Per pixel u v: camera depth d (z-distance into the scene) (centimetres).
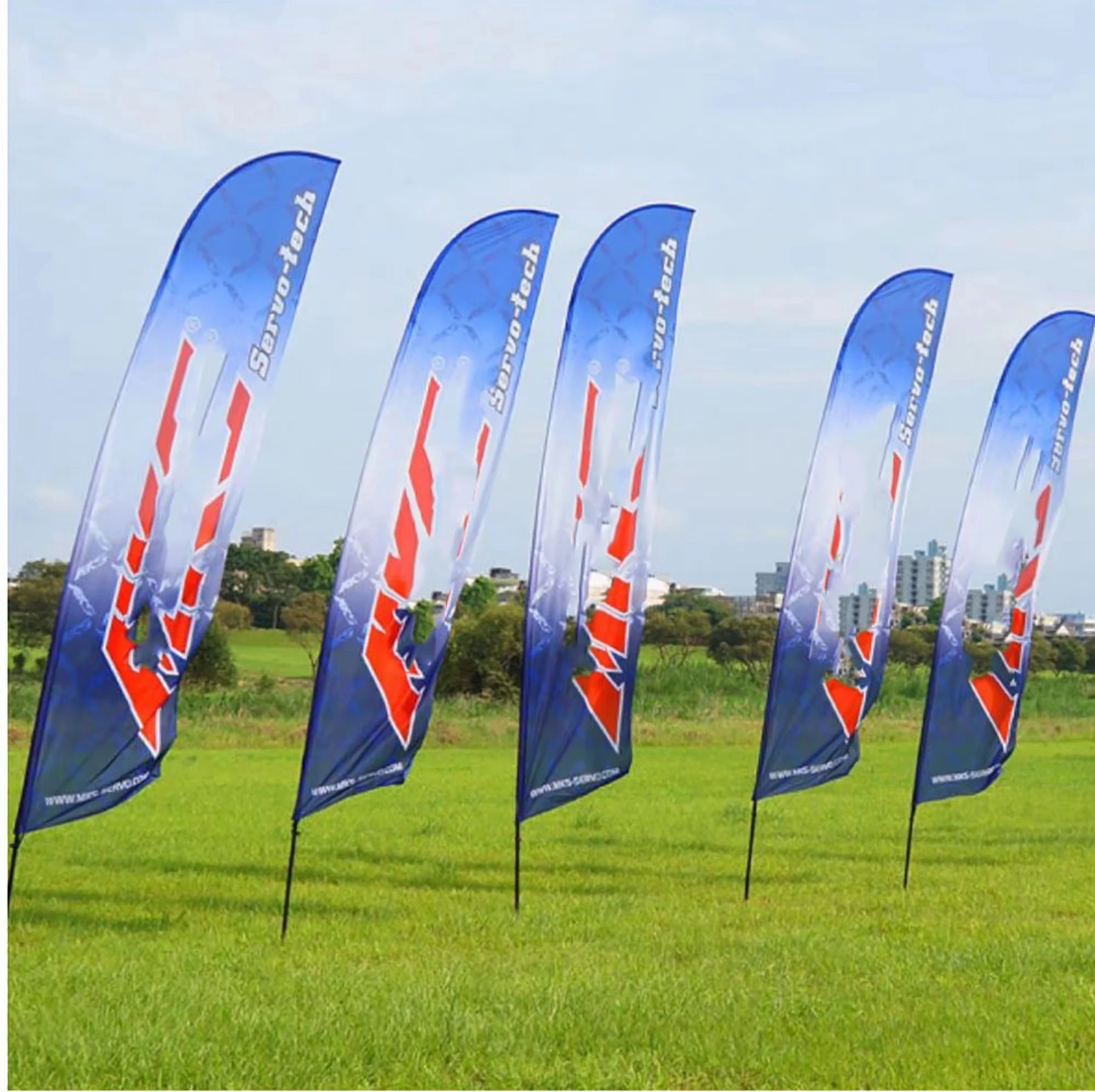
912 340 1722
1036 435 1802
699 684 5647
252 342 1377
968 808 2748
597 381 1545
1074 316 1820
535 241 1502
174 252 1339
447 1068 1028
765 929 1508
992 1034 1110
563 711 1532
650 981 1245
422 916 1570
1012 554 1791
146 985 1218
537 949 1405
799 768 1672
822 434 1667
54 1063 1021
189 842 2200
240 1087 984
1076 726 4972
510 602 6175
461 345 1467
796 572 1652
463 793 2986
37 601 5488
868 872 1942
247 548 7562
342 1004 1161
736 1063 1038
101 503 1312
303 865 1973
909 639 6228
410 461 1445
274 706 4825
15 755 3450
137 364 1325
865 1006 1180
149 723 1348
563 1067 1023
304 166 1399
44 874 1870
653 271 1584
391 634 1440
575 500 1532
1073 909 1658
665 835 2344
